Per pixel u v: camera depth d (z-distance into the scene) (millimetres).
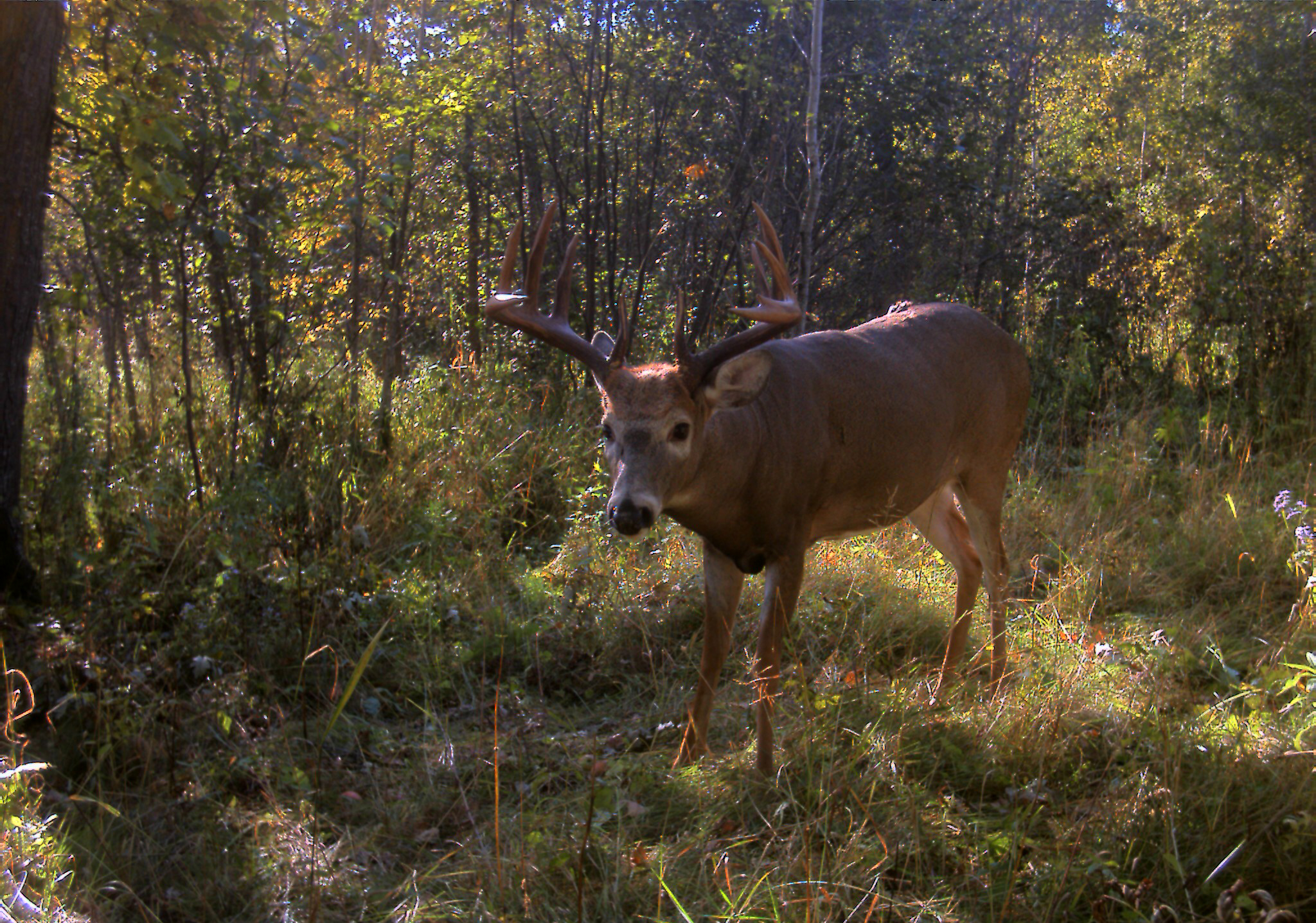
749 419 4188
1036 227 10125
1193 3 12844
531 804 3828
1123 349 9344
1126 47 15703
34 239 4879
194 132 5984
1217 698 4434
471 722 4562
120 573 4918
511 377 8539
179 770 3898
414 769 4055
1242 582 5707
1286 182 10367
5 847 3000
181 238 6098
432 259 9312
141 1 5406
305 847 3383
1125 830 3275
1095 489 6840
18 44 4703
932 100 10570
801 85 10242
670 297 9148
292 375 7406
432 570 5785
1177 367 9398
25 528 5246
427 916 3078
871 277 11086
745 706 4605
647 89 9703
